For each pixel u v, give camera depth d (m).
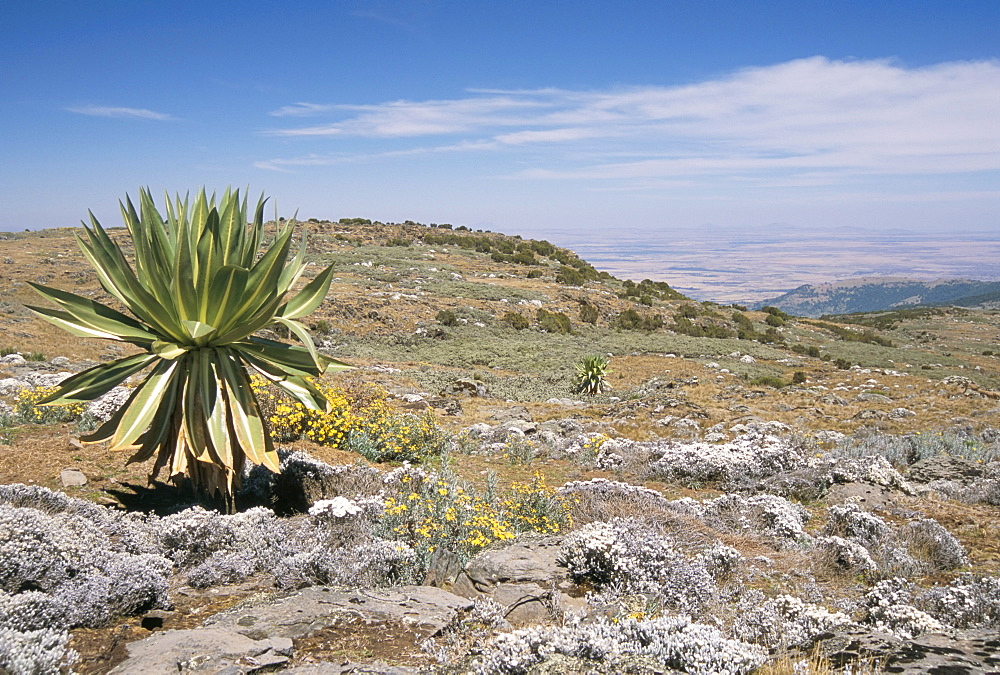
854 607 5.76
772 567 6.88
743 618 5.12
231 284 6.02
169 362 6.36
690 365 42.75
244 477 7.63
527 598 5.11
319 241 88.62
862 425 18.28
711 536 7.51
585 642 3.71
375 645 4.05
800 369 45.09
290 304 7.02
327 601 4.68
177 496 7.18
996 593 5.36
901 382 31.34
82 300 5.98
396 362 38.88
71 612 4.04
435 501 7.27
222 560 5.32
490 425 16.83
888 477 11.08
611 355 47.31
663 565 5.85
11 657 3.23
